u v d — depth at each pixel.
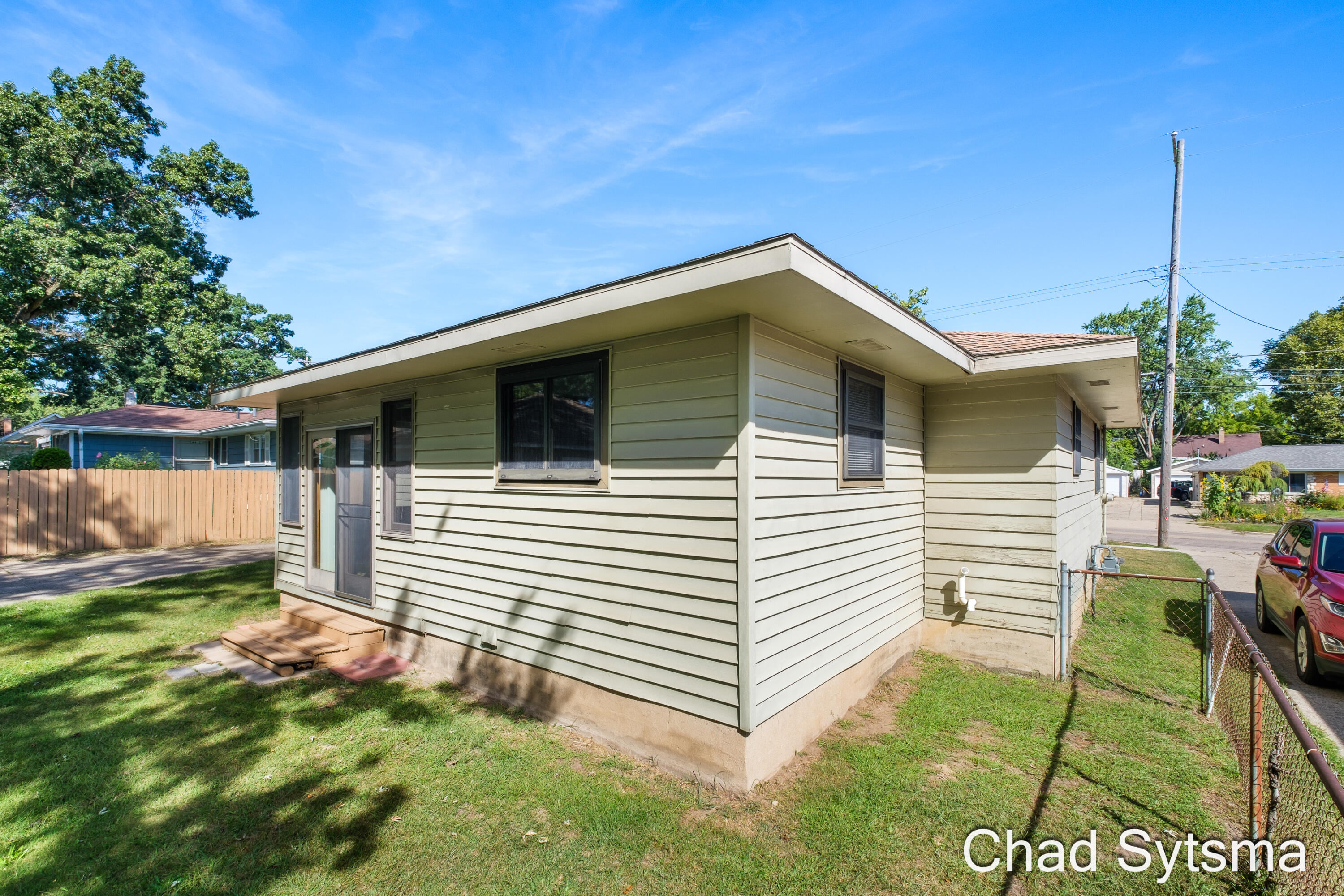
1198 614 8.10
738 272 2.95
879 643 5.37
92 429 19.86
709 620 3.70
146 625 7.41
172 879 2.88
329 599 7.22
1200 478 30.50
